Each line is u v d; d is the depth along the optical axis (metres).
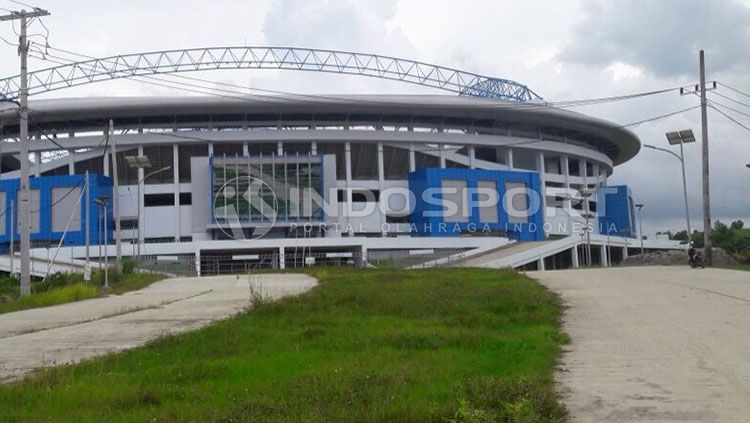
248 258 83.88
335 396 9.20
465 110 97.69
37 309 29.09
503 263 75.38
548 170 111.12
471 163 101.50
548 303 21.91
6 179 92.69
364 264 75.75
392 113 97.62
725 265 45.00
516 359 12.37
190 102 91.88
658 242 103.38
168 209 93.69
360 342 14.69
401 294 25.45
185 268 72.94
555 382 10.62
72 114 92.81
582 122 105.75
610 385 10.33
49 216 89.31
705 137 46.22
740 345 13.30
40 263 70.38
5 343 17.19
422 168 95.94
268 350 14.14
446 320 18.88
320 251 85.19
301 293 28.62
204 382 10.87
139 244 76.50
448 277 36.31
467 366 11.55
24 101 35.75
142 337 17.47
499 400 8.76
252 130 94.56
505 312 20.59
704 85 46.72
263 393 9.71
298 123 98.88
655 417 8.50
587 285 29.48
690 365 11.62
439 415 8.26
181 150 95.94
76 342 16.95
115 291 38.62
